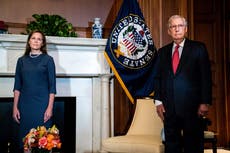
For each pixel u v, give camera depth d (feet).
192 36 14.24
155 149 8.75
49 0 13.61
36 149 6.52
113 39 12.26
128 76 12.34
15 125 11.48
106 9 14.25
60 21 12.21
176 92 7.67
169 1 13.55
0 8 13.07
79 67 12.26
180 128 7.79
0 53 11.50
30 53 9.53
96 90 12.48
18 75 9.41
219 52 16.74
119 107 13.29
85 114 12.45
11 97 11.57
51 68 9.32
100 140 12.41
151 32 13.46
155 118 10.92
